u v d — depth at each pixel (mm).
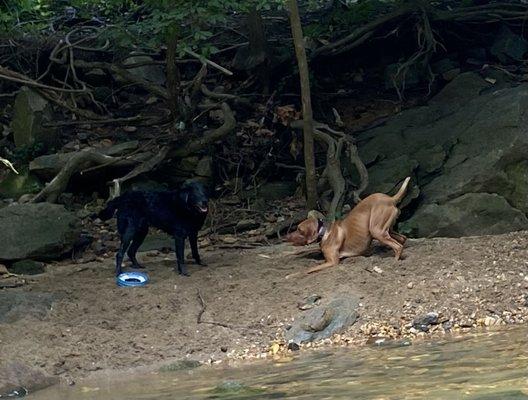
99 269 10469
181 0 10914
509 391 5445
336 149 12328
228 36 15891
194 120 13477
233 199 13078
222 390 6340
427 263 9250
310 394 5902
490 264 9148
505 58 15750
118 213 10078
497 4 15844
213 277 9586
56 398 6703
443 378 5988
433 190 11406
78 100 14750
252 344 8062
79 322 8555
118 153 12953
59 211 11188
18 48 14945
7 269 10742
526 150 11188
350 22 15758
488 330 7809
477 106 12516
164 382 6949
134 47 14078
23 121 13445
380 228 9609
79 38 15148
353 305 8508
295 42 11508
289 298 8828
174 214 9906
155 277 9914
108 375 7484
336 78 16031
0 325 8445
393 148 12602
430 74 15172
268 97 14859
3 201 12586
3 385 7148
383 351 7297
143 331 8344
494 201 10906
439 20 15680
